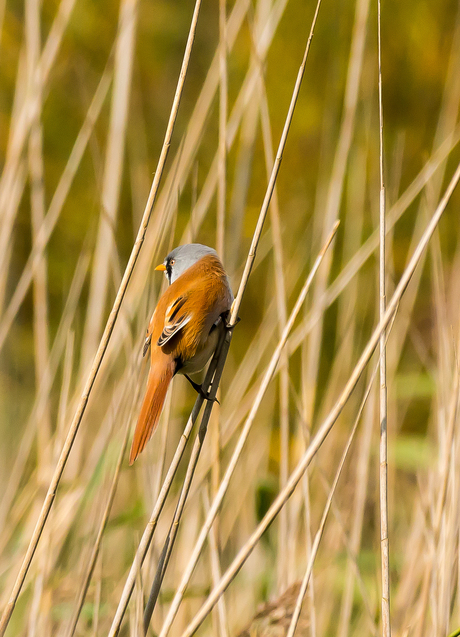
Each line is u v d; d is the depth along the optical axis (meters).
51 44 8.59
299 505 7.67
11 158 8.38
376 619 7.55
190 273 6.08
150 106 19.33
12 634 6.86
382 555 5.16
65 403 7.00
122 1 8.86
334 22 16.20
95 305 8.64
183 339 5.60
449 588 6.21
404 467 10.94
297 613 5.08
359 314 11.17
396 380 10.67
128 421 5.94
